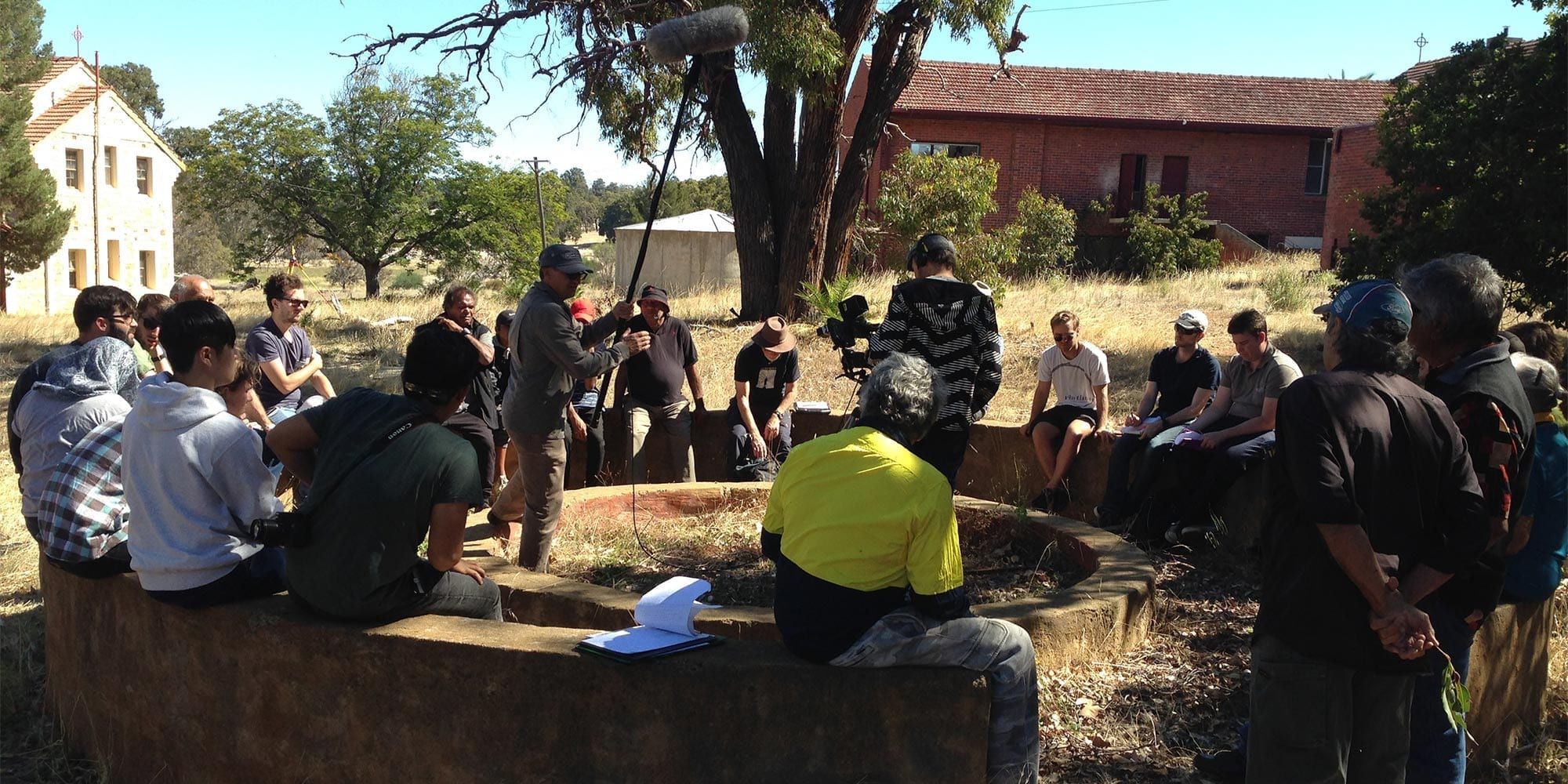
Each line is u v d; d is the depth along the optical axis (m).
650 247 24.69
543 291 5.37
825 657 3.13
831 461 3.18
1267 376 6.26
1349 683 2.97
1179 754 3.99
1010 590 5.70
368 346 18.23
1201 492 6.29
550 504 5.54
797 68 13.86
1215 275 23.58
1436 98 12.00
